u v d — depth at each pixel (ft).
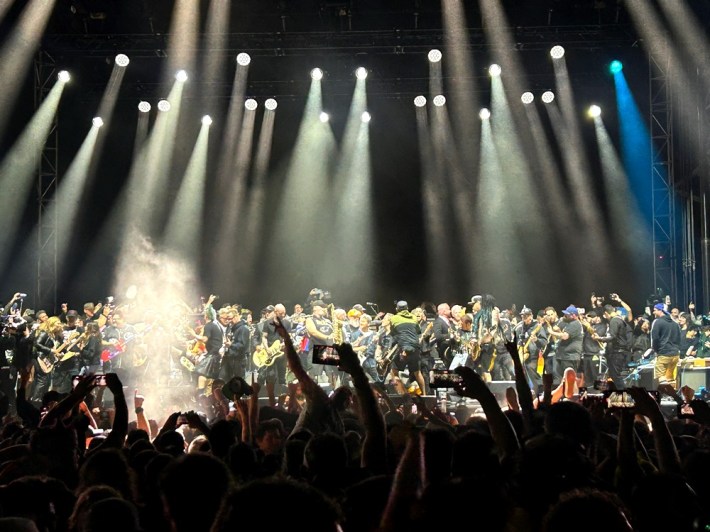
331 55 77.05
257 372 64.54
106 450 13.96
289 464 15.08
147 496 12.38
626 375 64.59
